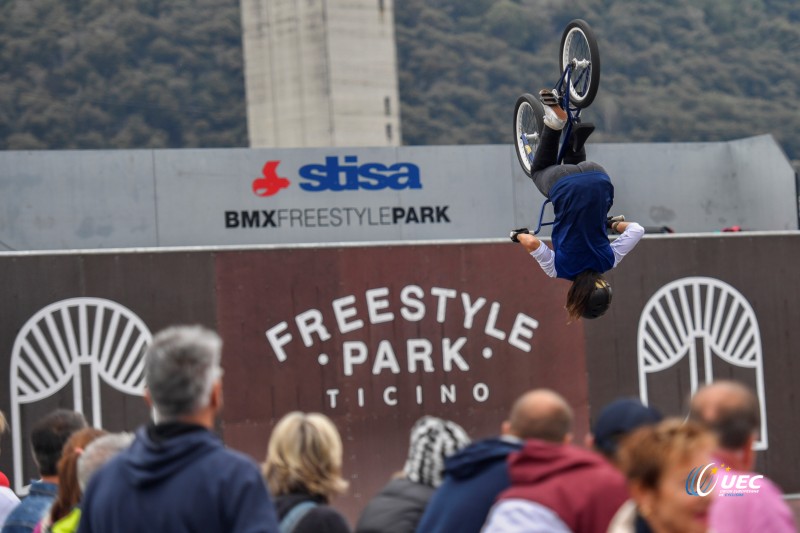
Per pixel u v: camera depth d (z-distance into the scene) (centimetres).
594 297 1427
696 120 17125
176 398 693
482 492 832
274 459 885
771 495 686
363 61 14525
